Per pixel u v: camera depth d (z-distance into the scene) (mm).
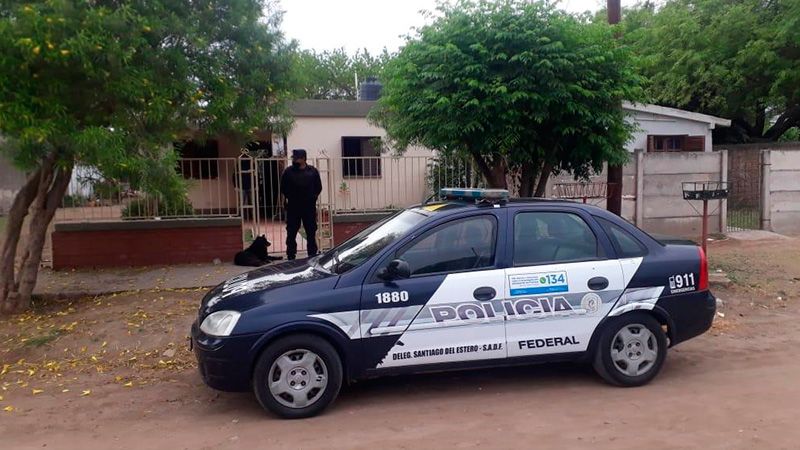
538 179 10398
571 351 5344
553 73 7910
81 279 9820
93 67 6492
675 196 13406
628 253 5496
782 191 14172
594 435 4535
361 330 4992
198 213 11117
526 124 8289
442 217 5316
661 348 5512
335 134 17156
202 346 4957
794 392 5367
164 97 7109
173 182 7293
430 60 8422
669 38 20594
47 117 6500
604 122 8234
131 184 7223
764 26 18719
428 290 5074
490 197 5418
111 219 10711
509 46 8039
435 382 5715
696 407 5043
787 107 20812
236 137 8914
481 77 8023
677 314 5512
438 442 4469
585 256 5418
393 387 5605
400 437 4570
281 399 4926
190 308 7996
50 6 6305
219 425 4914
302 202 10172
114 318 7594
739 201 17969
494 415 4945
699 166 13438
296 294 4984
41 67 6484
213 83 7906
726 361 6227
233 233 11117
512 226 5352
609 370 5418
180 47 7633
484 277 5172
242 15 8211
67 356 6695
